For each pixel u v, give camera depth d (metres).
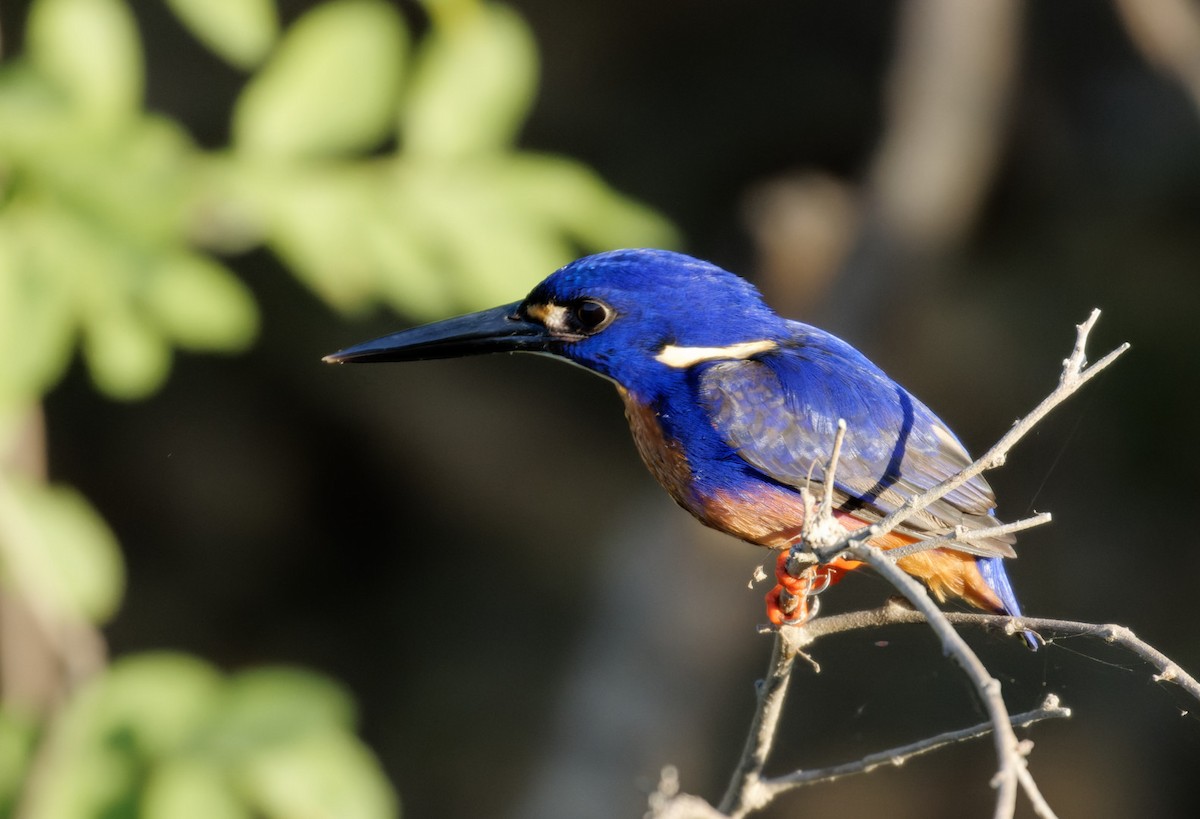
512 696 14.73
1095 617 13.77
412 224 6.30
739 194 14.56
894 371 13.45
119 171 5.33
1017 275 14.50
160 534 14.96
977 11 12.52
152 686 5.89
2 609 7.49
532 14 14.23
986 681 3.40
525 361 15.19
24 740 5.80
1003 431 14.04
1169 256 14.25
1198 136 14.17
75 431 14.55
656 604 11.91
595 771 11.20
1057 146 14.38
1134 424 14.08
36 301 5.22
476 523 15.30
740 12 14.52
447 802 14.36
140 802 5.60
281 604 15.30
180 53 13.30
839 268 12.12
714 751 13.05
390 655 15.25
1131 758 13.19
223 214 6.09
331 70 6.34
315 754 5.83
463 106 6.52
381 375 14.91
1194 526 13.84
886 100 12.71
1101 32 14.48
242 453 14.95
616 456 15.20
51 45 5.77
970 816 13.21
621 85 14.60
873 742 13.40
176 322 5.89
